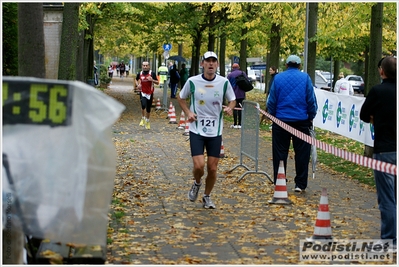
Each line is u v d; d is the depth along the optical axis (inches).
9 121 206.5
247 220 345.7
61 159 208.1
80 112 208.2
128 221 337.1
